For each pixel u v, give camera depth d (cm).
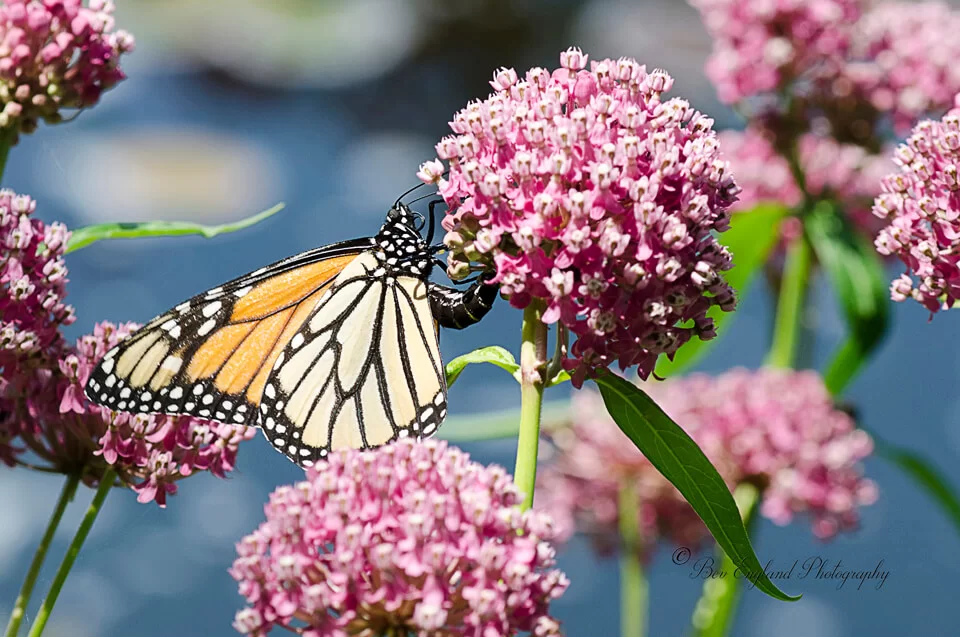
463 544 50
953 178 53
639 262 51
